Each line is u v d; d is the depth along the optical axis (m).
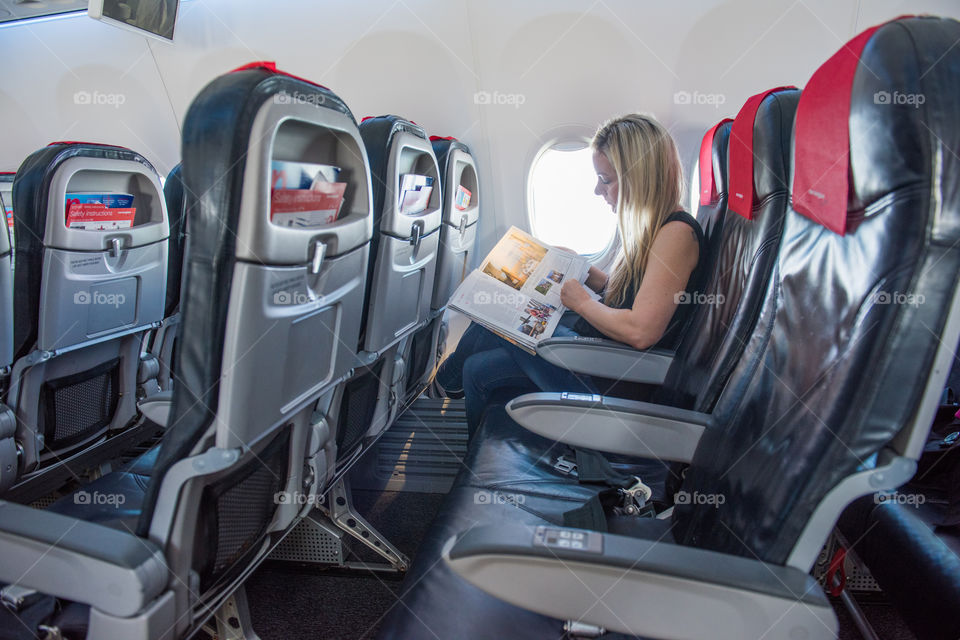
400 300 1.67
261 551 1.29
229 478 1.03
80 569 0.88
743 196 1.36
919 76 0.65
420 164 1.80
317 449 1.35
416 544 1.99
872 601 1.64
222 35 3.05
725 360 1.32
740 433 0.97
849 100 0.75
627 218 1.82
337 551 1.83
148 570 0.88
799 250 0.93
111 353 1.93
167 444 0.91
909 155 0.65
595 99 2.69
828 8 2.42
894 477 0.70
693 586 0.74
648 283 1.70
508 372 2.14
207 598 1.10
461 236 2.30
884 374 0.67
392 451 2.54
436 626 0.94
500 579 0.79
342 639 1.55
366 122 1.50
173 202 2.17
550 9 2.61
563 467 1.58
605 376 1.83
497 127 2.84
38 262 1.54
